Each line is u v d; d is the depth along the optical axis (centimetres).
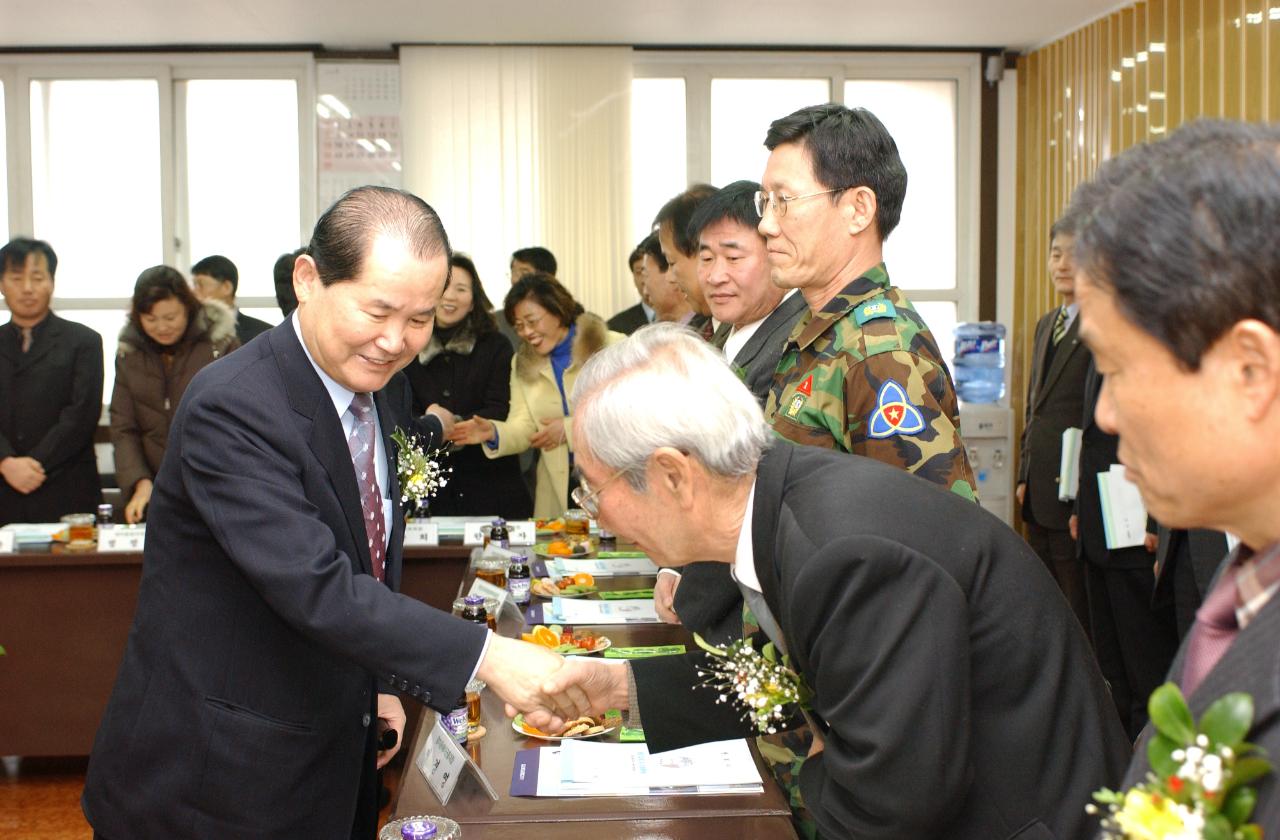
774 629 137
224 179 645
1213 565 270
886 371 179
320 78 637
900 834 112
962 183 670
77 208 640
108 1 539
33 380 453
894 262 675
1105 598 379
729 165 661
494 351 450
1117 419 79
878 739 110
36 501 446
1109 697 128
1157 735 75
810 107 196
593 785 158
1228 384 72
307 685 165
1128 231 74
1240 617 79
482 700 198
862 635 113
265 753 162
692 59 649
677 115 656
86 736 366
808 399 187
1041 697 119
